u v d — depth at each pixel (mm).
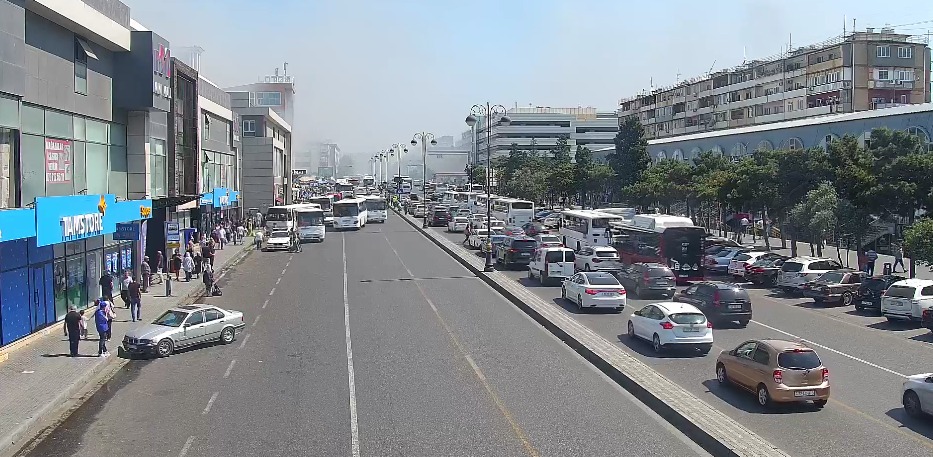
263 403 17703
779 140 64062
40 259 26562
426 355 22797
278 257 53375
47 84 27609
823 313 30641
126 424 16391
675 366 21125
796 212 40594
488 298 34750
